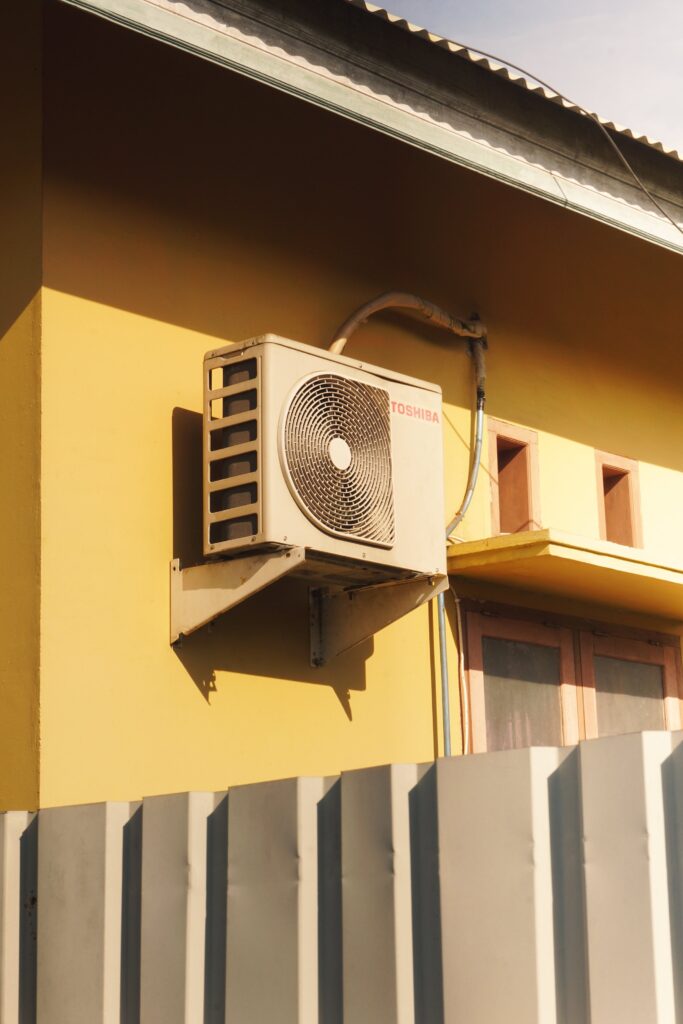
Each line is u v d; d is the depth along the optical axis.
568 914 4.50
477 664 8.42
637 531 10.03
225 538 6.78
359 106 6.74
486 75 7.26
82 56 7.31
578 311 9.95
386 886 4.92
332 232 8.36
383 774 5.00
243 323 7.75
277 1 6.46
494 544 7.96
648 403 10.39
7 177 7.21
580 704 9.04
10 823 6.16
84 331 7.02
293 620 7.62
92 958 5.77
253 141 8.05
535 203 9.42
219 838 5.56
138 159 7.45
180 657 7.03
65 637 6.61
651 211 8.17
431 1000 4.81
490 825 4.66
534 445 9.37
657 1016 4.19
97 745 6.61
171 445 7.25
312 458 6.79
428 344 8.81
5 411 6.93
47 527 6.67
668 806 4.36
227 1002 5.29
